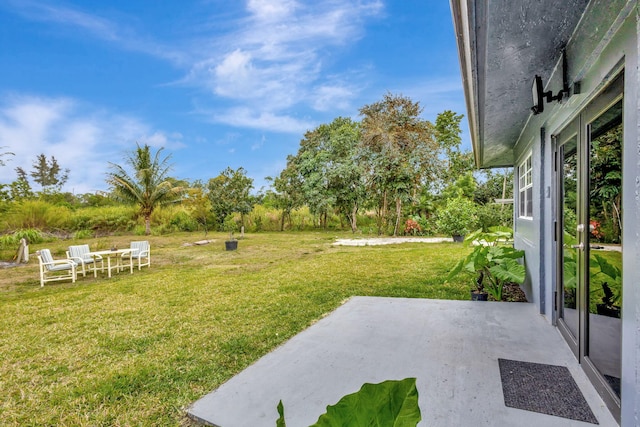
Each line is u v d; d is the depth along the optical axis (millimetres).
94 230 17000
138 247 8250
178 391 2479
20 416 2264
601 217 2102
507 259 4277
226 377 2650
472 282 5562
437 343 2912
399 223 15688
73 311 4684
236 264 8523
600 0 1612
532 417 1870
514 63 2326
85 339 3619
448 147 21406
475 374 2354
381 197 16359
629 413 1507
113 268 8430
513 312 3656
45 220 15438
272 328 3684
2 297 5660
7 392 2580
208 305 4746
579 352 2420
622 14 1459
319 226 20797
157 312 4508
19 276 7602
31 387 2646
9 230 13945
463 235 12055
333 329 3365
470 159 19609
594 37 1727
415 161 14609
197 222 18828
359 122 17656
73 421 2193
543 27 1885
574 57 2035
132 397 2439
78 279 7172
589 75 1953
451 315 3643
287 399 2164
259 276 6711
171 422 2109
